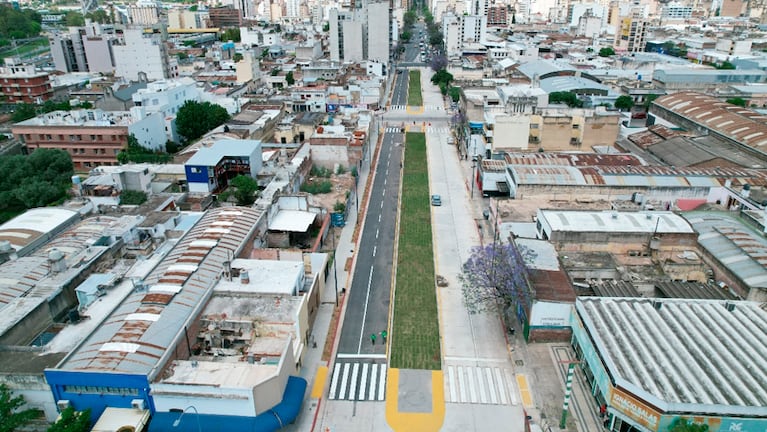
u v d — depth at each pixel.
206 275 62.44
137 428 45.47
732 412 42.59
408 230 92.19
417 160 130.12
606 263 67.94
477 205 102.62
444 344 62.50
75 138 117.69
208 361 52.00
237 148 104.19
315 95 172.00
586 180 91.62
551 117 119.88
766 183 90.94
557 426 50.00
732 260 65.75
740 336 51.81
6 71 169.25
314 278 67.06
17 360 49.56
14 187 101.19
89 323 56.28
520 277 61.97
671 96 152.50
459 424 50.88
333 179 112.56
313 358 59.97
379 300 71.50
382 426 50.72
